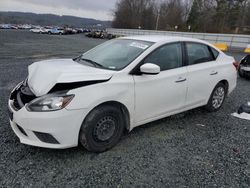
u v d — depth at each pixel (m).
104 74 3.12
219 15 51.53
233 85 5.23
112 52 3.86
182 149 3.44
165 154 3.28
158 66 3.36
